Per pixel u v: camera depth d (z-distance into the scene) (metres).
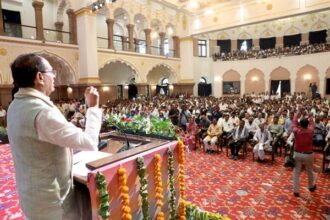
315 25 20.22
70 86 14.23
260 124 6.56
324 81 17.45
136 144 2.40
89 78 13.59
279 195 4.28
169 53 22.05
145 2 17.27
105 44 19.25
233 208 3.87
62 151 1.43
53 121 1.29
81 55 13.81
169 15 19.27
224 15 16.84
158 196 2.08
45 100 1.40
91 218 1.69
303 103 12.20
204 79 23.11
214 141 7.13
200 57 22.59
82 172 1.72
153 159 2.07
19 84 1.39
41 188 1.33
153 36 22.05
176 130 2.51
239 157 6.66
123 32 20.11
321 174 5.18
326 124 6.83
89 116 1.54
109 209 1.69
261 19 14.84
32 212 1.33
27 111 1.31
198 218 3.08
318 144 6.35
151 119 2.74
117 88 20.33
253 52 20.73
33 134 1.30
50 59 13.66
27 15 15.30
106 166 1.70
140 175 1.90
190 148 7.53
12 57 11.32
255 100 16.72
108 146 2.39
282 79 19.34
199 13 18.59
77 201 1.63
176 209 2.38
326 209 3.77
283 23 21.41
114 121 2.79
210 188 4.65
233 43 22.91
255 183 4.83
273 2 14.25
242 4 15.72
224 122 7.65
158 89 22.55
